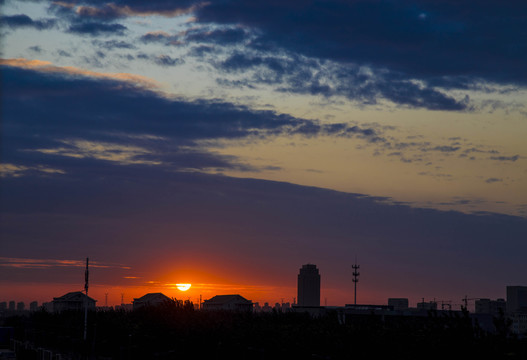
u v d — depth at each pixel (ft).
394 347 204.85
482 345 169.37
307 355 242.37
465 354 172.76
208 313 365.61
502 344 166.30
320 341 239.91
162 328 344.90
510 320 170.71
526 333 168.96
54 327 504.84
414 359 188.85
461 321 180.65
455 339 176.45
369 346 214.07
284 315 335.47
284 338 257.96
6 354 332.39
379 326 224.53
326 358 224.12
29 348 347.97
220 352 289.74
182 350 313.32
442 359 177.68
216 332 302.66
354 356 217.56
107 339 386.52
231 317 343.26
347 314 360.89
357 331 224.74
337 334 234.79
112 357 367.66
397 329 214.07
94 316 455.63
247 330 286.46
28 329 574.15
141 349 341.62
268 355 261.44
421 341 188.96
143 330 353.31
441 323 186.50
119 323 391.24
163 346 334.44
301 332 257.34
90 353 388.57
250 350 271.69
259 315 341.82
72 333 451.53
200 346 305.12
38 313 594.24
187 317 345.92
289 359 252.01
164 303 379.96
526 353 161.79
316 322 286.46
